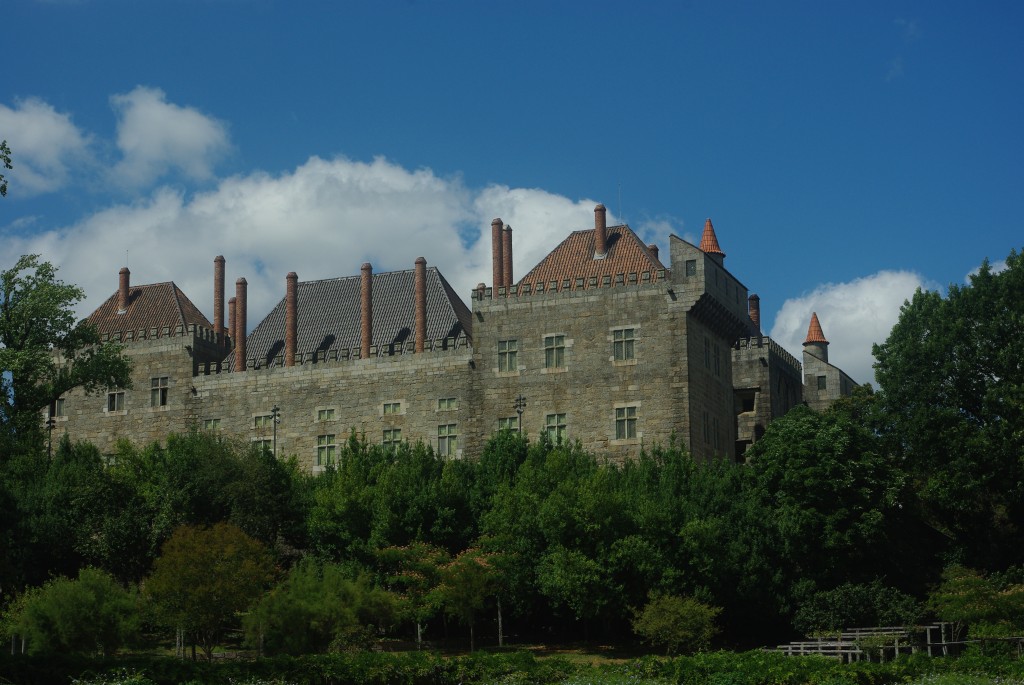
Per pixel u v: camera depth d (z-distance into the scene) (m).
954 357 97.81
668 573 78.94
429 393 107.25
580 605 78.56
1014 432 92.38
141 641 76.69
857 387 110.56
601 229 108.25
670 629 73.81
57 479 89.62
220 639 80.88
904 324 101.88
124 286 122.50
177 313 119.19
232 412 112.88
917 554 94.75
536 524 82.62
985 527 96.12
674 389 100.62
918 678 56.69
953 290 101.12
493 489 89.69
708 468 92.00
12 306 97.44
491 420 104.69
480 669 58.72
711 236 124.12
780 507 89.94
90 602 69.31
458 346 107.38
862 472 89.94
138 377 116.00
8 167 57.34
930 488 94.94
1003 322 97.19
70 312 98.19
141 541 86.19
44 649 67.00
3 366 93.06
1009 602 78.19
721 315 106.62
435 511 87.06
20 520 85.62
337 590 71.69
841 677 54.62
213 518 88.69
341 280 118.44
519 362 104.94
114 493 88.12
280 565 88.00
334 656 58.22
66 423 117.12
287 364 112.19
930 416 96.31
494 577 79.75
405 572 80.50
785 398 117.75
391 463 93.69
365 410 108.94
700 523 80.62
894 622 79.44
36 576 84.69
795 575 86.12
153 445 94.94
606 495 81.25
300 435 110.38
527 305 105.56
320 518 87.69
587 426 102.19
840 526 88.75
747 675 55.12
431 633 87.06
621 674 56.19
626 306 103.00
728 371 110.69
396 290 115.62
